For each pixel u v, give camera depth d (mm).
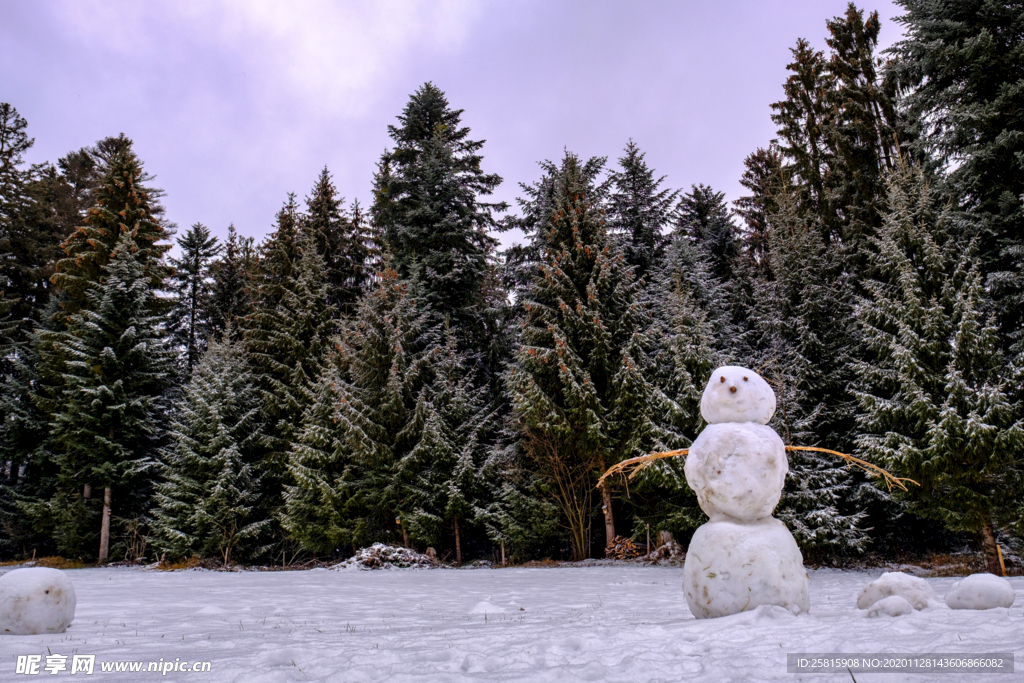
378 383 20828
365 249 31891
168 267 28000
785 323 18266
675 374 16891
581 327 17844
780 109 30156
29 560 22922
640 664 2996
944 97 15836
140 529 22375
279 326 25156
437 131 29266
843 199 23938
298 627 6180
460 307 24156
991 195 15328
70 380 22094
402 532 19469
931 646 3119
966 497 12352
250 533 20031
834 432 16250
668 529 16031
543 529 17625
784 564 4566
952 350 13258
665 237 25672
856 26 25188
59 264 26188
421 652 3814
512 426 19016
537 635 4480
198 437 21531
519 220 23500
